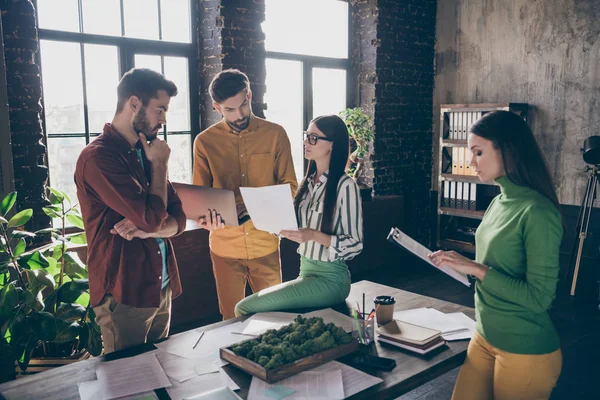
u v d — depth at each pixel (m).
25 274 2.95
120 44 4.00
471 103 5.97
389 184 5.98
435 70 6.29
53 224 3.71
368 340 1.84
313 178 2.45
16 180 3.44
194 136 4.56
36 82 3.47
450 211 5.86
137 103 1.96
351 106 5.93
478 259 1.79
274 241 2.97
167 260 2.22
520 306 1.61
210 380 1.60
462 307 2.22
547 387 1.64
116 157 1.92
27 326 2.61
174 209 2.21
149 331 2.19
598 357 3.47
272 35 5.07
